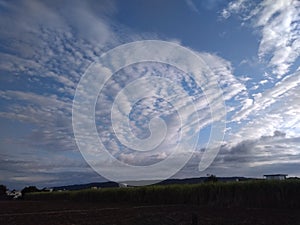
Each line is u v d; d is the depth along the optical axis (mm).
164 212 23625
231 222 18531
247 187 30375
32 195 61781
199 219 19578
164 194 37000
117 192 42406
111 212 24312
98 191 45156
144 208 27984
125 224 18156
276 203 28406
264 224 17953
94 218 20703
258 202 29562
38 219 20672
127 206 31828
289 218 20234
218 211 24453
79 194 48875
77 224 18172
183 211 24422
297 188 27672
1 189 73375
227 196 31578
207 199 33188
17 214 24078
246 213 23047
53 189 61250
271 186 28922
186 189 35188
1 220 20266
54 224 18328
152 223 18531
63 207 32125
